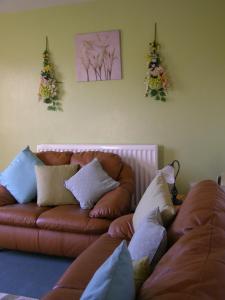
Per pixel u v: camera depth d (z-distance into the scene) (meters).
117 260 1.04
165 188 2.26
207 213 1.62
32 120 4.05
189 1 3.35
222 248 1.20
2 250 3.01
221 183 2.92
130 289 1.04
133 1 3.50
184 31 3.40
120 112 3.71
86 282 1.65
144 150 3.57
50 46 3.83
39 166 3.16
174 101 3.52
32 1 3.62
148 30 3.49
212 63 3.36
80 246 2.59
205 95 3.42
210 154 3.48
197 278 0.98
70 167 3.19
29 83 3.99
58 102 3.91
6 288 2.38
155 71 3.44
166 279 1.06
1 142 4.24
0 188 3.15
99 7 3.61
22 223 2.74
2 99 4.14
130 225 2.25
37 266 2.70
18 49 3.98
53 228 2.65
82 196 2.86
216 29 3.31
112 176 3.18
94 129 3.82
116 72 3.64
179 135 3.55
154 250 1.56
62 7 3.73
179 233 1.67
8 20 3.96
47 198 2.98
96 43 3.66
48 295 1.58
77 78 3.79
